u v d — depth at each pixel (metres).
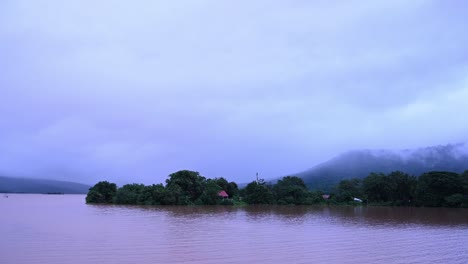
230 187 135.00
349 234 42.12
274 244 33.72
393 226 52.53
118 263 24.52
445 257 28.50
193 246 31.91
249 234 40.88
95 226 46.50
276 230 45.47
